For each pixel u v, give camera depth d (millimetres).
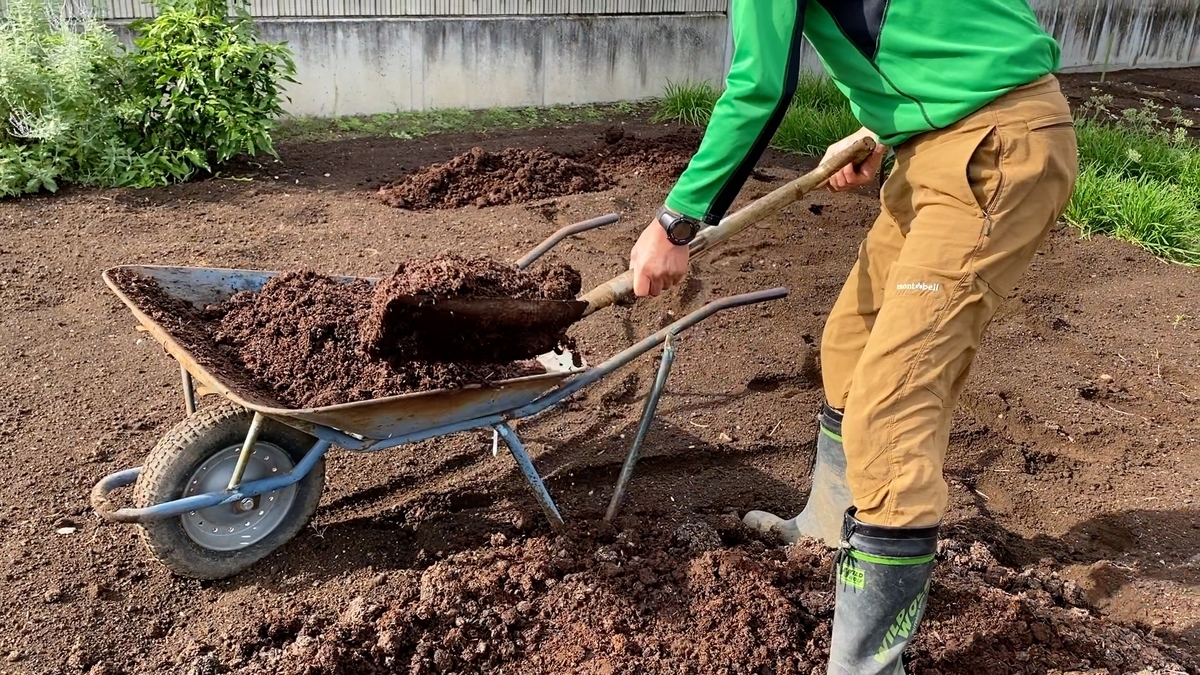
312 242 5660
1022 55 2312
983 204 2311
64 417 3738
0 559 2914
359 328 3018
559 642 2703
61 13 6910
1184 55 14344
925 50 2318
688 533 3170
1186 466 3895
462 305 2723
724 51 10727
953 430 4031
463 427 2871
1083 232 6570
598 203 6527
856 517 2438
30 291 4820
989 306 2342
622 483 3227
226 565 2881
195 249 5441
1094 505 3615
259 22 8289
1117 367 4730
